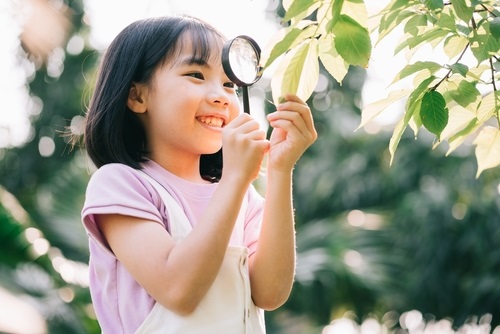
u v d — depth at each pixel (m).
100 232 1.84
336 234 7.83
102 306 1.83
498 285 8.02
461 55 1.87
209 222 1.72
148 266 1.74
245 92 1.83
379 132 8.52
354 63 1.68
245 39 1.82
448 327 8.36
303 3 1.67
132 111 1.96
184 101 1.87
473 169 8.23
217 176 2.10
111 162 1.97
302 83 1.86
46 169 9.50
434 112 1.81
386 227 8.12
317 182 8.57
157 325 1.74
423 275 8.12
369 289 7.58
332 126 8.70
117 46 1.99
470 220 8.14
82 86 9.13
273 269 1.83
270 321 7.58
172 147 1.93
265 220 1.84
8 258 4.89
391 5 1.82
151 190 1.85
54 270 5.20
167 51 1.91
